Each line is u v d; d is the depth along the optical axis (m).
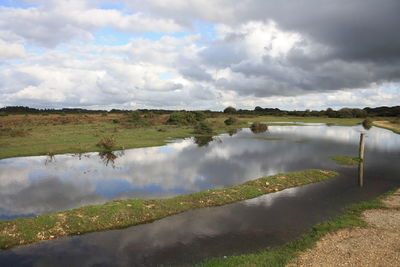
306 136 50.75
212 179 20.77
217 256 10.38
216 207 15.23
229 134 54.38
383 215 13.40
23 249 11.07
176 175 21.92
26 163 26.11
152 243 11.45
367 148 35.91
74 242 11.60
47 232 12.12
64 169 23.88
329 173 21.70
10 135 40.47
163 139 43.84
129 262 10.11
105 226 12.85
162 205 14.83
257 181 19.08
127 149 34.53
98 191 18.09
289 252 10.23
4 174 22.20
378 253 9.72
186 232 12.38
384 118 119.56
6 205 15.70
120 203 14.80
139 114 67.56
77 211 13.75
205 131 52.81
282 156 30.08
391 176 21.45
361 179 20.64
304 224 13.01
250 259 9.70
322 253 9.95
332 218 13.55
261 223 13.16
